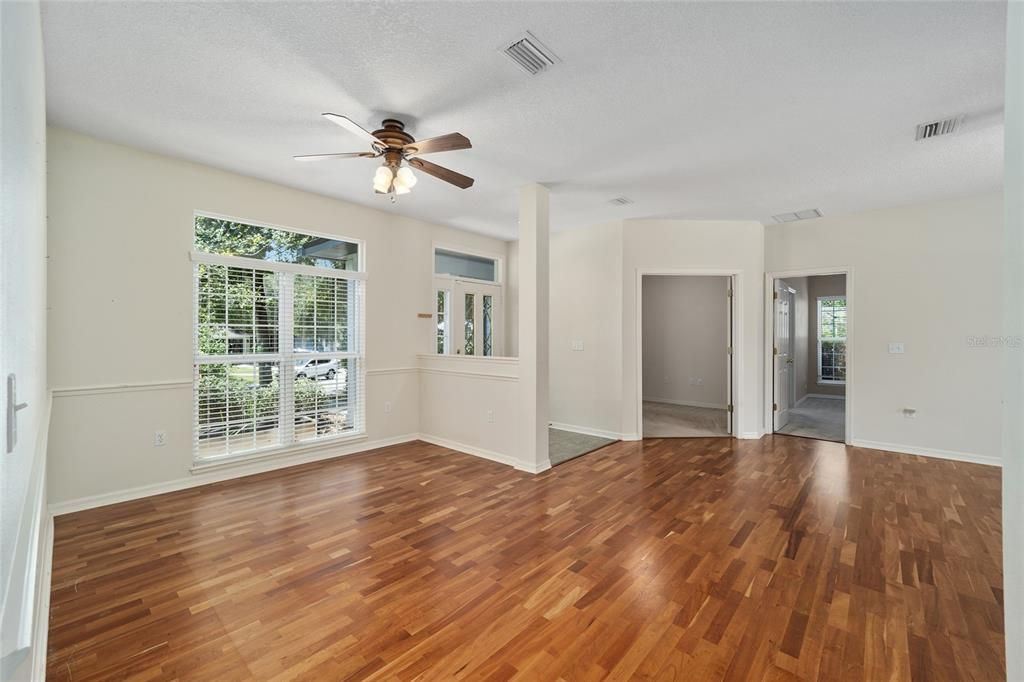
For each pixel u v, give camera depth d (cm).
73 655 168
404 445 492
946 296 436
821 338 852
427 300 531
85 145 306
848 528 280
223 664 165
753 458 439
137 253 328
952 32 198
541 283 401
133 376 326
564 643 178
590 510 309
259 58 221
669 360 768
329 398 445
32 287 134
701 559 242
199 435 360
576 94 253
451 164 354
